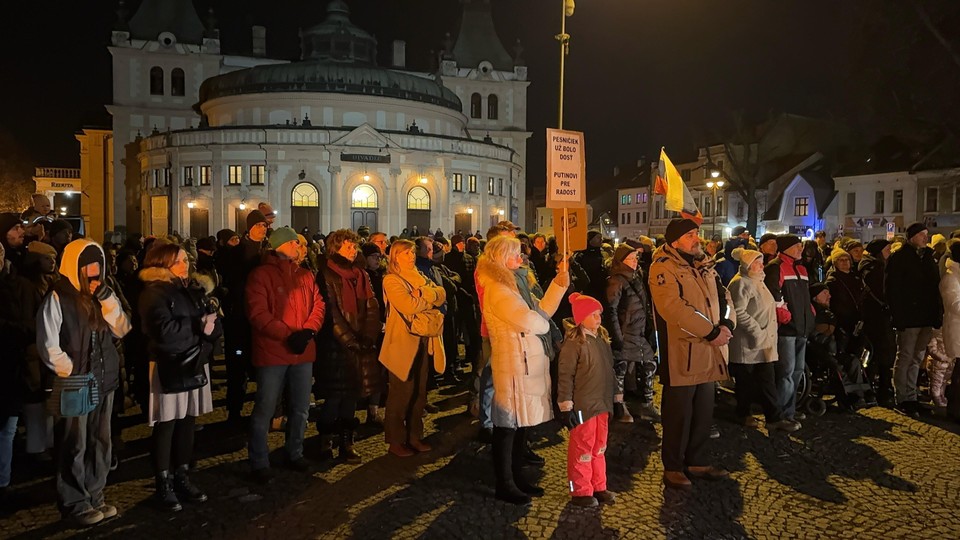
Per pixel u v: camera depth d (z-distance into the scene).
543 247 11.59
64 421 5.49
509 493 6.01
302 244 6.86
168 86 62.50
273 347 6.47
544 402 5.93
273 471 6.82
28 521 5.70
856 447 7.64
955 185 42.41
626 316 8.62
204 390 6.11
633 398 9.80
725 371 6.49
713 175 49.66
